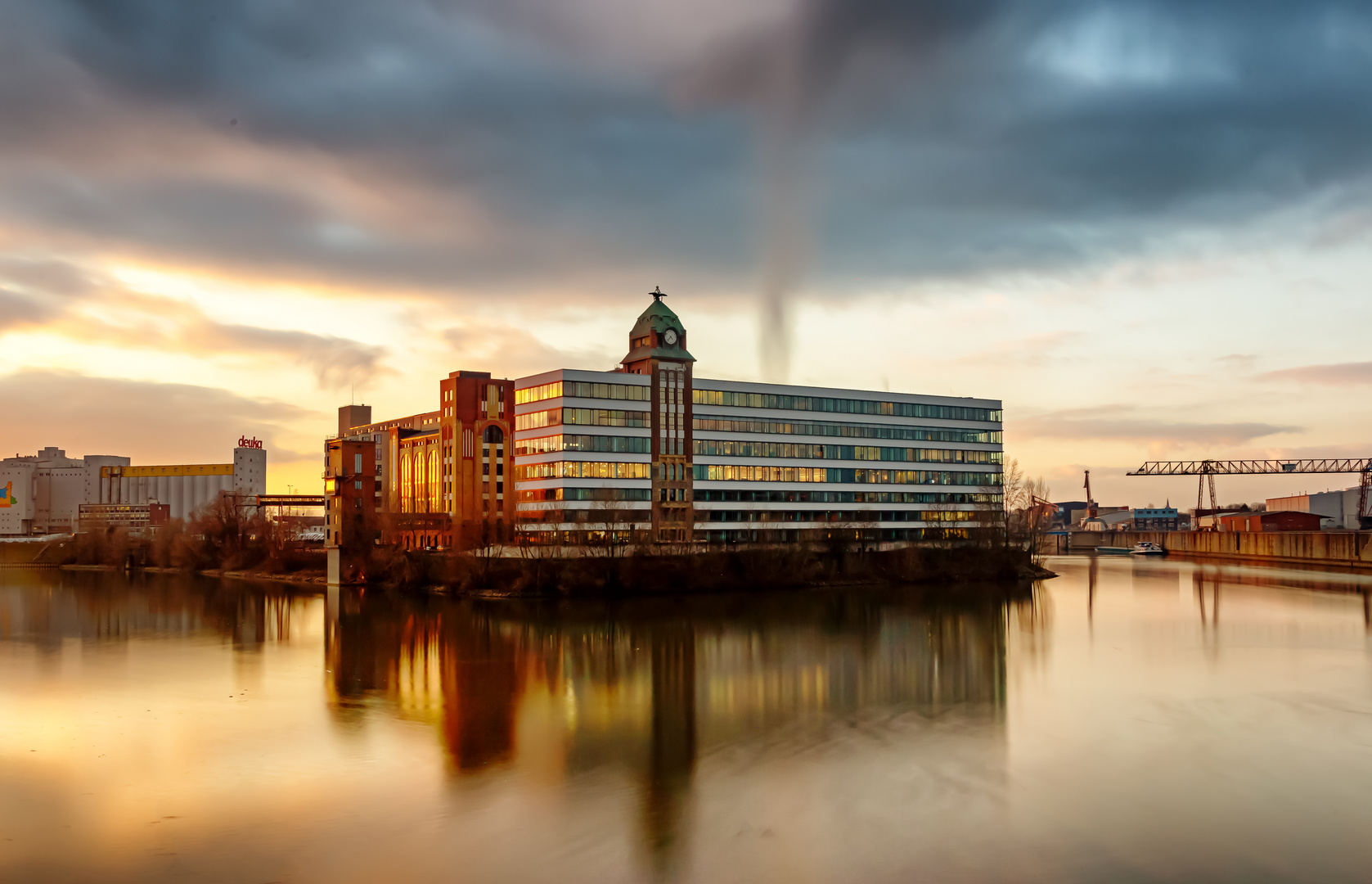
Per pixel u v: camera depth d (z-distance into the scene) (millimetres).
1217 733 70500
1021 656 104312
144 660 105625
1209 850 48719
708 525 194375
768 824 52062
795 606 153000
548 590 161500
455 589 170000
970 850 48719
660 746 67750
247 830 51250
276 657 106375
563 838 50156
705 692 85812
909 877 45562
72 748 67375
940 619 137500
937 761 63531
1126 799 56125
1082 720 74562
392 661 103000
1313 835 50625
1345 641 114562
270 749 67062
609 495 179250
